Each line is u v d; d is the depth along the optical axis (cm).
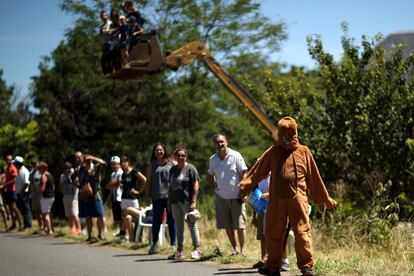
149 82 3741
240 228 1766
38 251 2116
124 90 3747
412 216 2250
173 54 2614
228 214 1773
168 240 2317
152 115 3725
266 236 1376
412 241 1862
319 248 1989
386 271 1474
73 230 2709
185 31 3947
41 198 2741
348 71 2662
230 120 3862
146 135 3706
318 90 3559
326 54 2725
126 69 2489
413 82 2583
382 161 2556
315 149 2694
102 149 3706
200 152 3738
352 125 2609
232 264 1675
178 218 1828
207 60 2675
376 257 1781
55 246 2256
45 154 3841
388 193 2298
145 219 2227
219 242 2189
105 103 3725
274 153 1380
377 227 1945
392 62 2625
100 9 3794
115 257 1888
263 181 1659
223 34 4028
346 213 2289
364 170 2592
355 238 1992
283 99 2825
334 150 2673
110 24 2627
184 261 1759
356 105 2605
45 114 3978
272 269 1373
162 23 3928
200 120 3825
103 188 3662
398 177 2541
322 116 2675
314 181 1374
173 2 3872
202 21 3984
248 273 1520
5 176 3078
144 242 2198
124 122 3728
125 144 3681
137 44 2508
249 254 1812
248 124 3862
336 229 2048
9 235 2792
